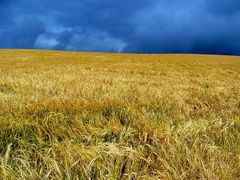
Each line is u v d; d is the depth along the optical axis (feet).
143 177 10.44
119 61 148.25
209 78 64.49
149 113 17.92
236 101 27.32
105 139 14.20
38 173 10.71
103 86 32.71
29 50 272.72
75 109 18.42
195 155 11.50
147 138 13.97
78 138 13.80
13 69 77.61
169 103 22.97
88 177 10.37
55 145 12.53
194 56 237.45
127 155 11.85
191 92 32.19
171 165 11.20
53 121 15.65
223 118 18.90
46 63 119.44
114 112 17.90
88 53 242.58
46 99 21.95
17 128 14.48
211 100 28.09
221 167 10.78
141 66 113.19
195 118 18.69
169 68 107.24
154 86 38.32
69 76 50.39
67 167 10.39
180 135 13.66
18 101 21.07
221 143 13.88
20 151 12.14
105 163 11.07
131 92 29.19
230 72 95.71
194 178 10.46
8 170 10.41
